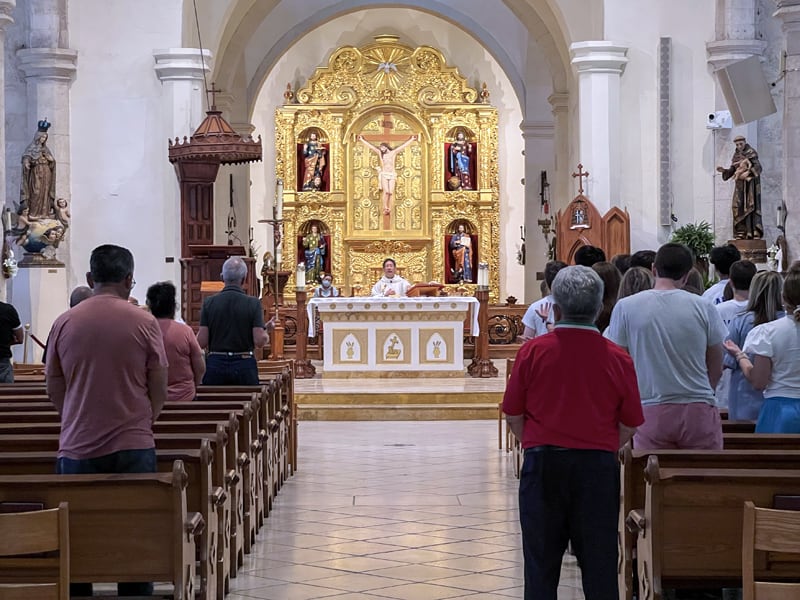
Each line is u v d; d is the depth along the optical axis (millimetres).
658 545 5238
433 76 31859
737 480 5184
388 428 15070
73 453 5832
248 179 26734
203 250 16188
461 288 31344
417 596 7043
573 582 7547
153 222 18281
